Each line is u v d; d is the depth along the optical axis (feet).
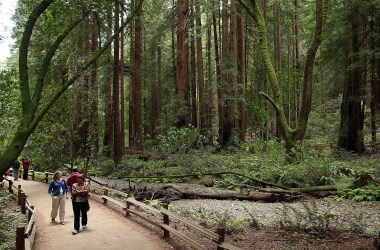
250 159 71.20
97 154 83.41
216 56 112.98
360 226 30.63
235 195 47.32
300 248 24.64
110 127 86.33
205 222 33.42
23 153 91.40
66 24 43.21
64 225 34.30
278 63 106.22
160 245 26.78
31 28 32.01
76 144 74.95
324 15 58.59
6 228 33.55
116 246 26.58
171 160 71.05
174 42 138.00
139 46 97.76
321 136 100.42
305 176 48.06
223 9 95.66
